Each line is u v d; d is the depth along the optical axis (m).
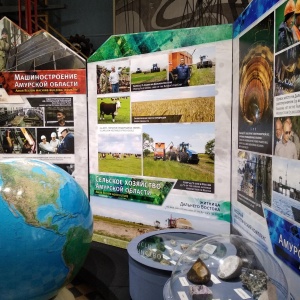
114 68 2.16
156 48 1.97
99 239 2.34
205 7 2.99
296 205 1.18
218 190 1.86
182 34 1.87
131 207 2.20
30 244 1.10
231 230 1.84
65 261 1.21
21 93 2.41
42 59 2.36
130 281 1.55
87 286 1.92
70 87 2.35
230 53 1.75
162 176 2.05
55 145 2.42
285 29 1.23
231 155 1.81
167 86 1.96
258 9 1.45
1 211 1.08
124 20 3.62
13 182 1.15
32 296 1.19
